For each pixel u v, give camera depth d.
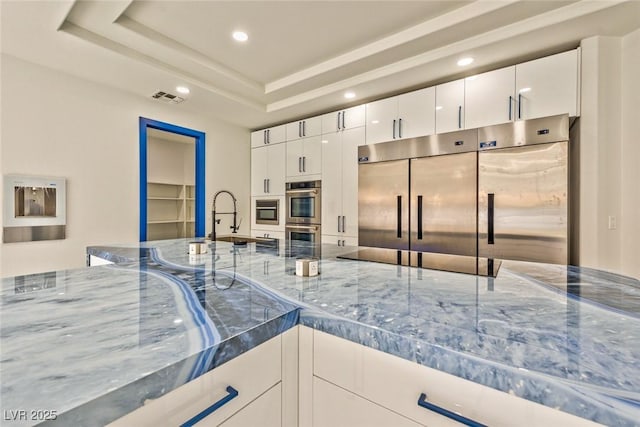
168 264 1.38
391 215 2.92
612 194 2.10
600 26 1.94
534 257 2.19
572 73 2.12
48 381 0.43
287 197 3.94
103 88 2.89
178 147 5.61
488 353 0.52
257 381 0.64
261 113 3.69
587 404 0.42
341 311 0.73
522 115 2.29
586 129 2.11
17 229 2.38
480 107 2.47
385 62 2.52
